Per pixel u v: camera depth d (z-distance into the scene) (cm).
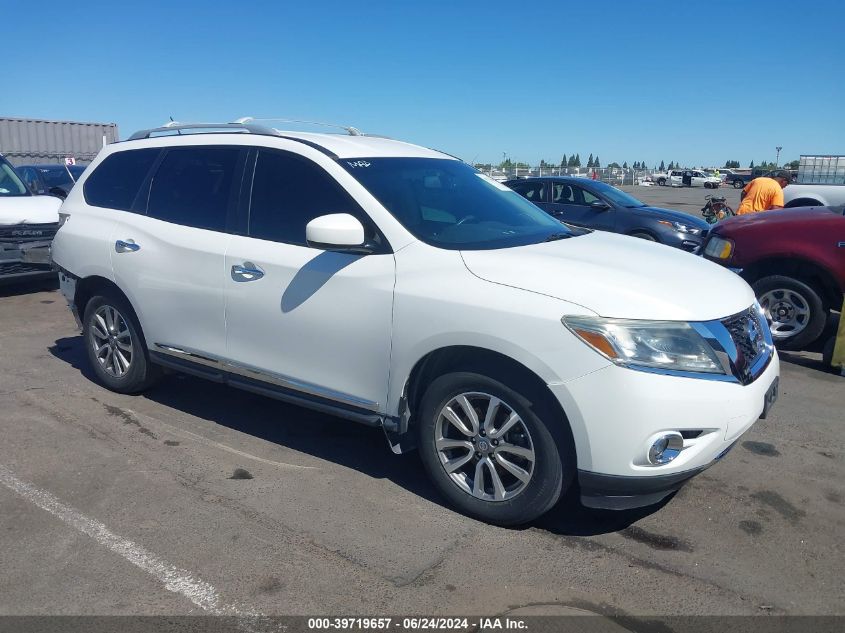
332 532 354
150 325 490
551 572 323
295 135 452
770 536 358
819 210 685
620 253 391
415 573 321
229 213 448
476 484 362
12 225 868
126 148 538
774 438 480
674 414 314
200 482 405
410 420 384
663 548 345
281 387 425
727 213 1636
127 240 496
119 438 465
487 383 346
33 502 380
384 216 386
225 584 311
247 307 429
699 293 347
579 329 319
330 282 391
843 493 403
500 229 415
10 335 721
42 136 2403
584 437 322
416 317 359
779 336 681
